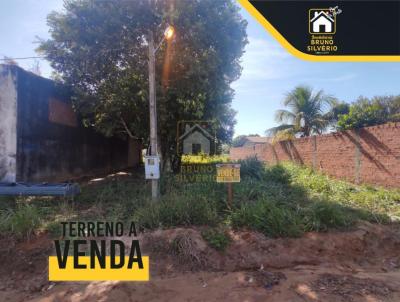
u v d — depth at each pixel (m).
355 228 4.94
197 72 7.79
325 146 11.23
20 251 4.36
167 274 4.02
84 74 9.06
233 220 5.02
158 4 7.77
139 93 8.20
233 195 6.22
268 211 5.09
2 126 7.82
